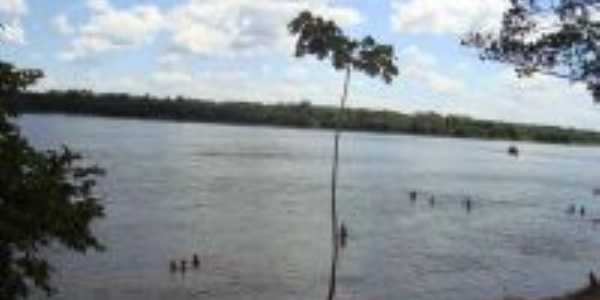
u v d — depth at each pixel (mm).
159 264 58062
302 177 138375
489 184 149375
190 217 82375
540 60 30062
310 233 75875
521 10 30172
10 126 14875
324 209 94250
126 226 74125
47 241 15094
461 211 101375
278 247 67688
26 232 14125
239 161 168250
